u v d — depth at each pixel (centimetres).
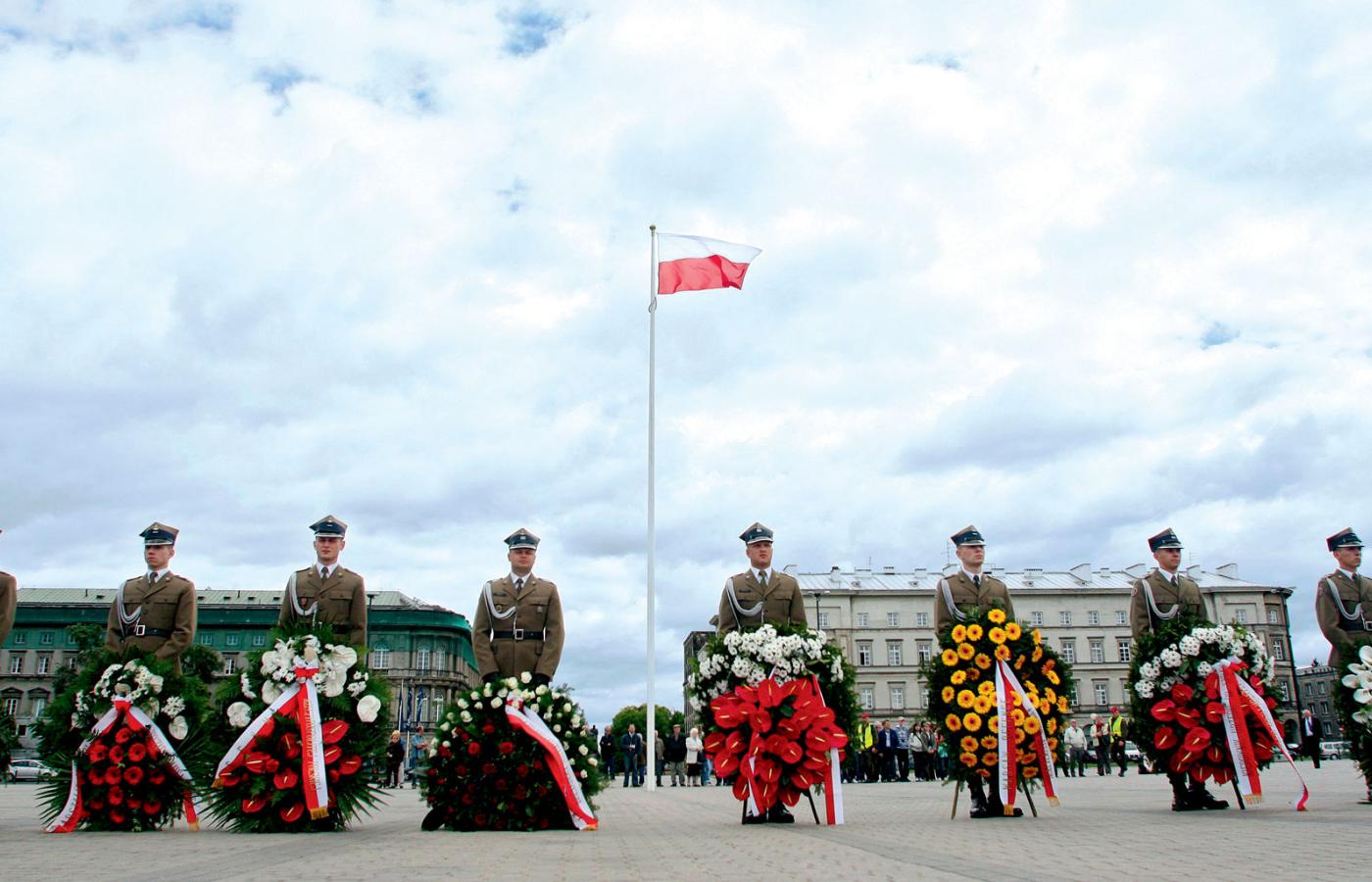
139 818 1064
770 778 1076
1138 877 591
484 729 1054
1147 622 1234
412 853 791
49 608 7281
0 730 1078
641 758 3341
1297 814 1079
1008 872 627
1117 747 3209
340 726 1031
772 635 1092
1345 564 1234
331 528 1145
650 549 2502
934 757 3409
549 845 863
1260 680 1180
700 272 2541
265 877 623
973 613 1166
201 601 7375
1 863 712
